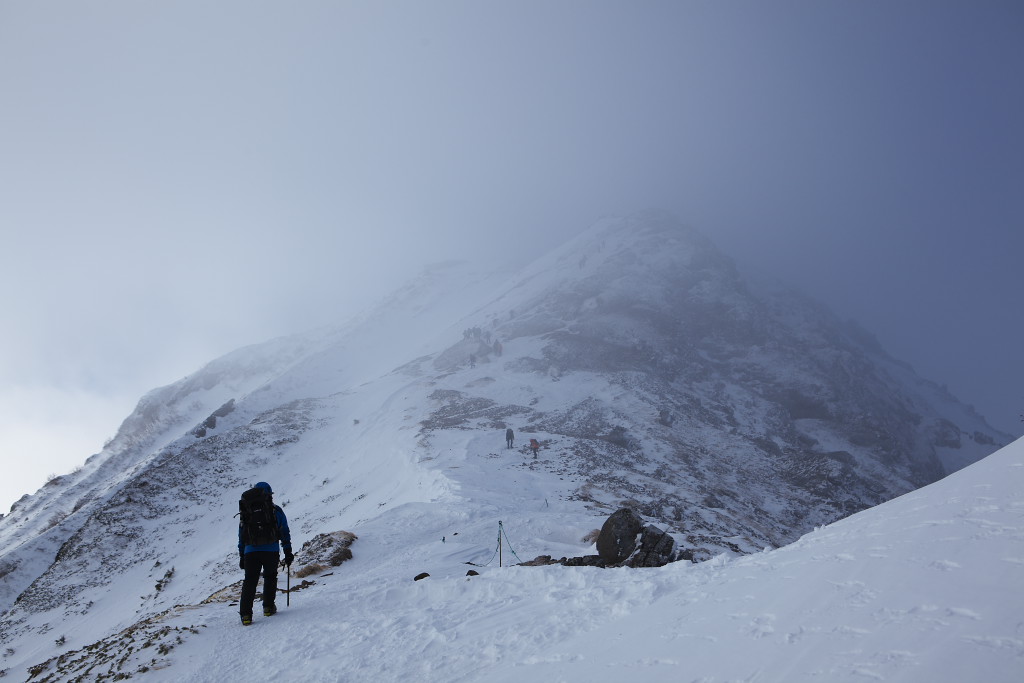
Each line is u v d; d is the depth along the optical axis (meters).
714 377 100.50
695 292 123.94
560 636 5.87
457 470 40.59
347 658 7.08
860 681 2.62
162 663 7.63
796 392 98.81
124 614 40.62
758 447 74.38
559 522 23.77
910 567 3.63
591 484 39.34
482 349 98.75
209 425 85.81
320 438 78.44
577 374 88.12
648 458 57.75
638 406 77.44
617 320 105.69
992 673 2.34
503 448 53.00
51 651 39.25
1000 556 3.29
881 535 4.45
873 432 90.88
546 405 75.38
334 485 55.41
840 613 3.45
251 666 7.36
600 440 61.69
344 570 17.66
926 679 2.44
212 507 59.00
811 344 118.94
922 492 5.27
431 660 6.35
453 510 25.62
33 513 81.12
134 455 98.44
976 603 2.93
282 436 78.31
